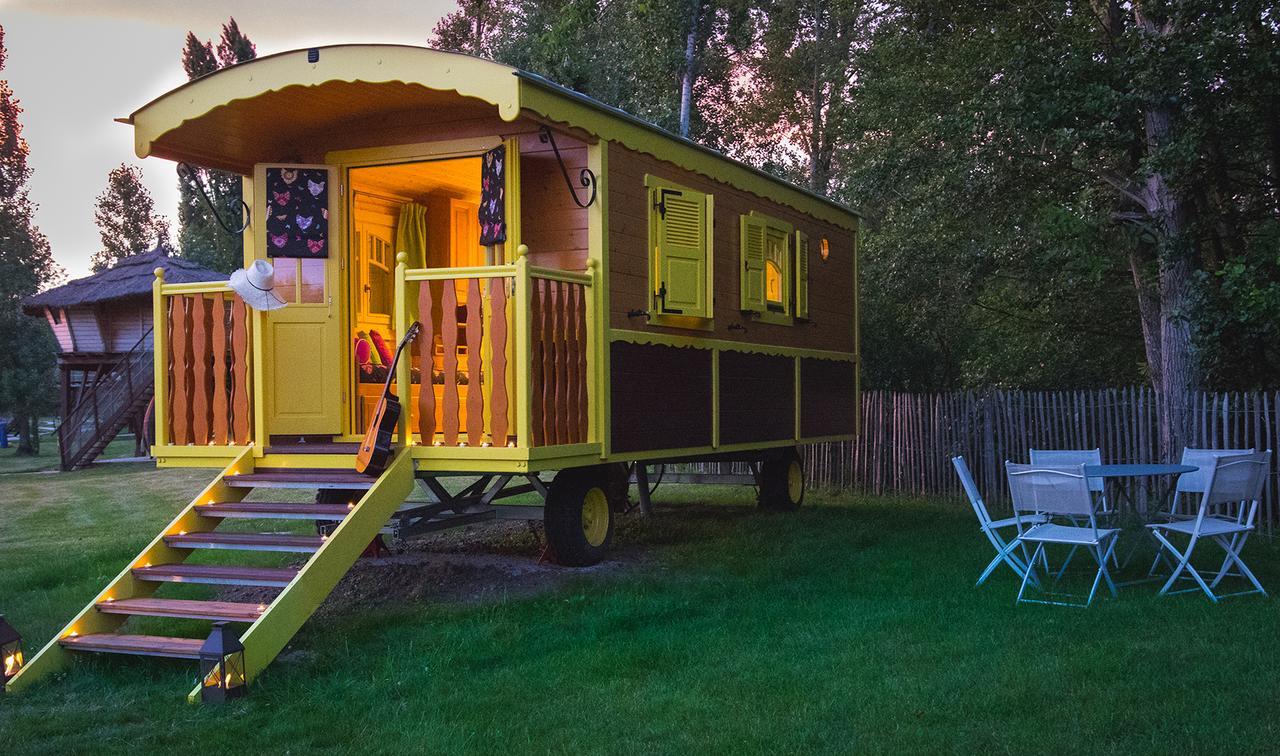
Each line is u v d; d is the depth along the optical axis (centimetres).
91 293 2372
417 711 459
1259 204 1249
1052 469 650
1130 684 471
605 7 2195
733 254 934
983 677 486
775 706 454
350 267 801
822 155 2630
